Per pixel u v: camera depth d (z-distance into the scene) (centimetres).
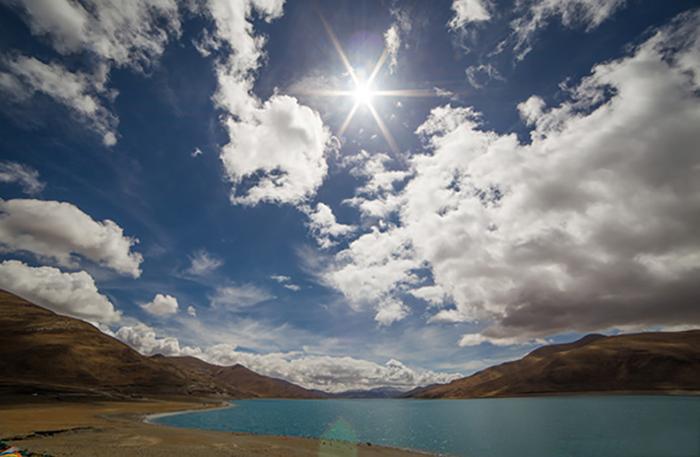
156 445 3794
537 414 10800
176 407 13438
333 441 5075
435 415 12406
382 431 7225
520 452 4575
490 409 15000
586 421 8238
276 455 3638
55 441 3672
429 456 4125
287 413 14325
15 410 7850
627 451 4528
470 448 4903
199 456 3312
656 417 8644
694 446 4819
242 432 6138
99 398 12488
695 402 14762
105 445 3609
